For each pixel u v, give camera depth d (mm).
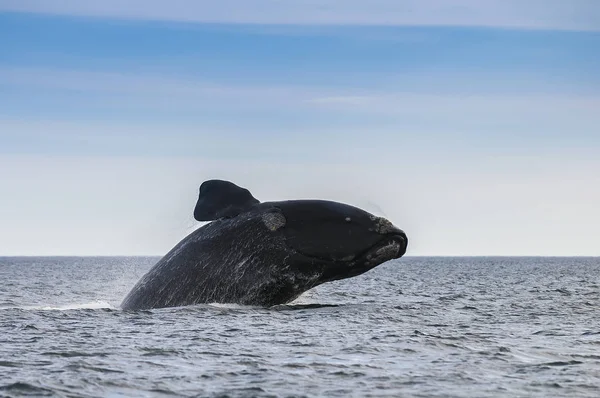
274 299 97125
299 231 95062
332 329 87438
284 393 57156
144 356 70750
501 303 139125
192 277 97750
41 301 154125
